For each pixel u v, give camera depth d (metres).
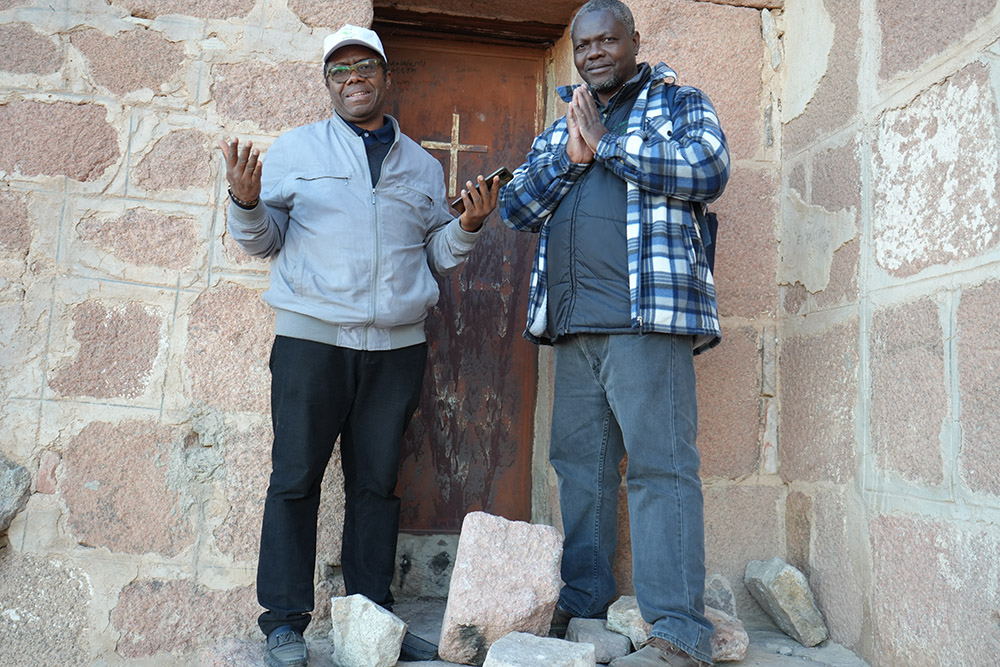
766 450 2.92
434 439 3.12
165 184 2.63
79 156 2.59
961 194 2.12
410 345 2.43
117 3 2.65
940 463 2.15
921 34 2.31
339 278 2.30
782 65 3.05
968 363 2.06
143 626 2.47
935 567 2.15
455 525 3.10
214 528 2.54
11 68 2.58
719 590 2.68
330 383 2.30
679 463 2.21
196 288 2.61
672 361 2.25
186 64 2.67
